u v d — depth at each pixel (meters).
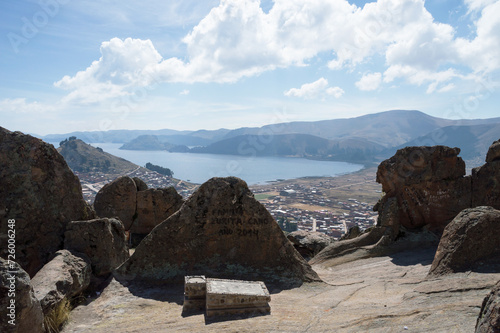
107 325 5.32
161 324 5.22
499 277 5.52
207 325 5.08
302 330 4.62
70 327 5.32
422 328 4.01
